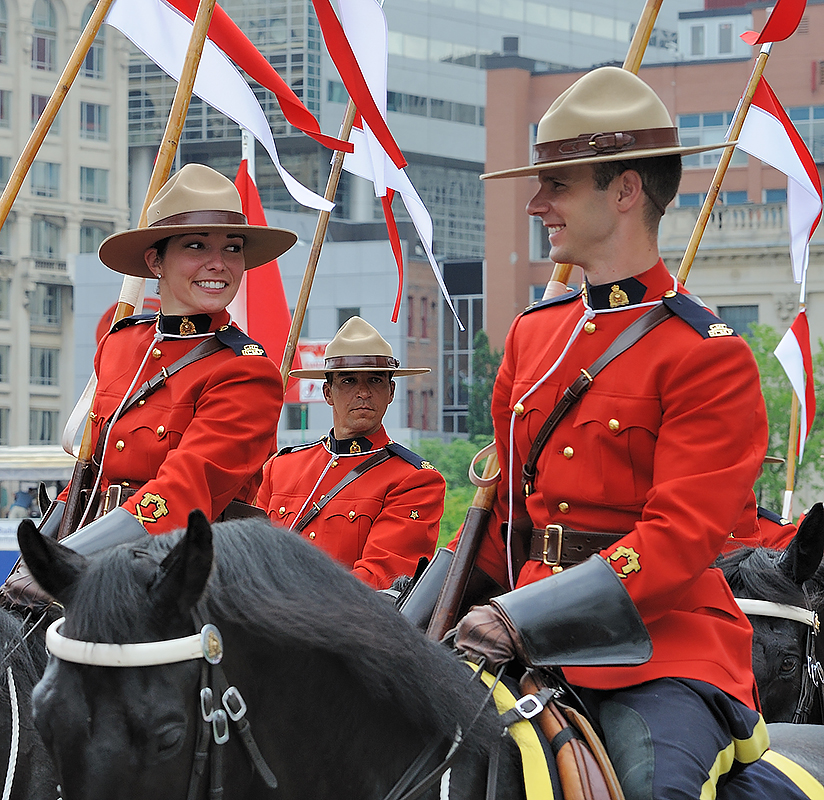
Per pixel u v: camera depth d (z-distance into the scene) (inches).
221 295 421.4
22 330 5132.9
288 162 5521.7
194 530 230.8
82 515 428.8
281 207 5497.1
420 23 6102.4
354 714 261.6
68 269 5251.0
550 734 278.5
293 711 254.5
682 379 302.7
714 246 3730.3
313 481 682.8
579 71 5137.8
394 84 6028.5
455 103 6190.9
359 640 257.3
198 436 393.4
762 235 3720.5
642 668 299.3
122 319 446.0
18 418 5113.2
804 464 2819.9
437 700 266.4
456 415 5196.9
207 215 415.5
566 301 336.8
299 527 673.0
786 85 4505.4
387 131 535.2
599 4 6505.9
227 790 241.4
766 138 784.3
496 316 5201.8
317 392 3516.2
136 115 5497.1
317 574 261.6
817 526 398.9
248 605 247.1
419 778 266.1
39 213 5206.7
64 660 229.3
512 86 5191.9
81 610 231.8
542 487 320.8
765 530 615.2
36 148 484.4
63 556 241.6
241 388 404.5
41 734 227.6
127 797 223.0
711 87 4606.3
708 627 306.8
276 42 5472.4
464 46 6210.6
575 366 318.0
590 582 283.7
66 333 5241.1
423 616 333.7
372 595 269.6
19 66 5157.5
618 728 288.0
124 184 5418.3
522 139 5216.5
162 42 635.5
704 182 4453.7
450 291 5270.7
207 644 233.1
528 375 327.3
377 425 684.7
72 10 5265.8
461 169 6205.7
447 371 5221.5
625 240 316.2
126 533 349.4
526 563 325.1
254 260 448.1
